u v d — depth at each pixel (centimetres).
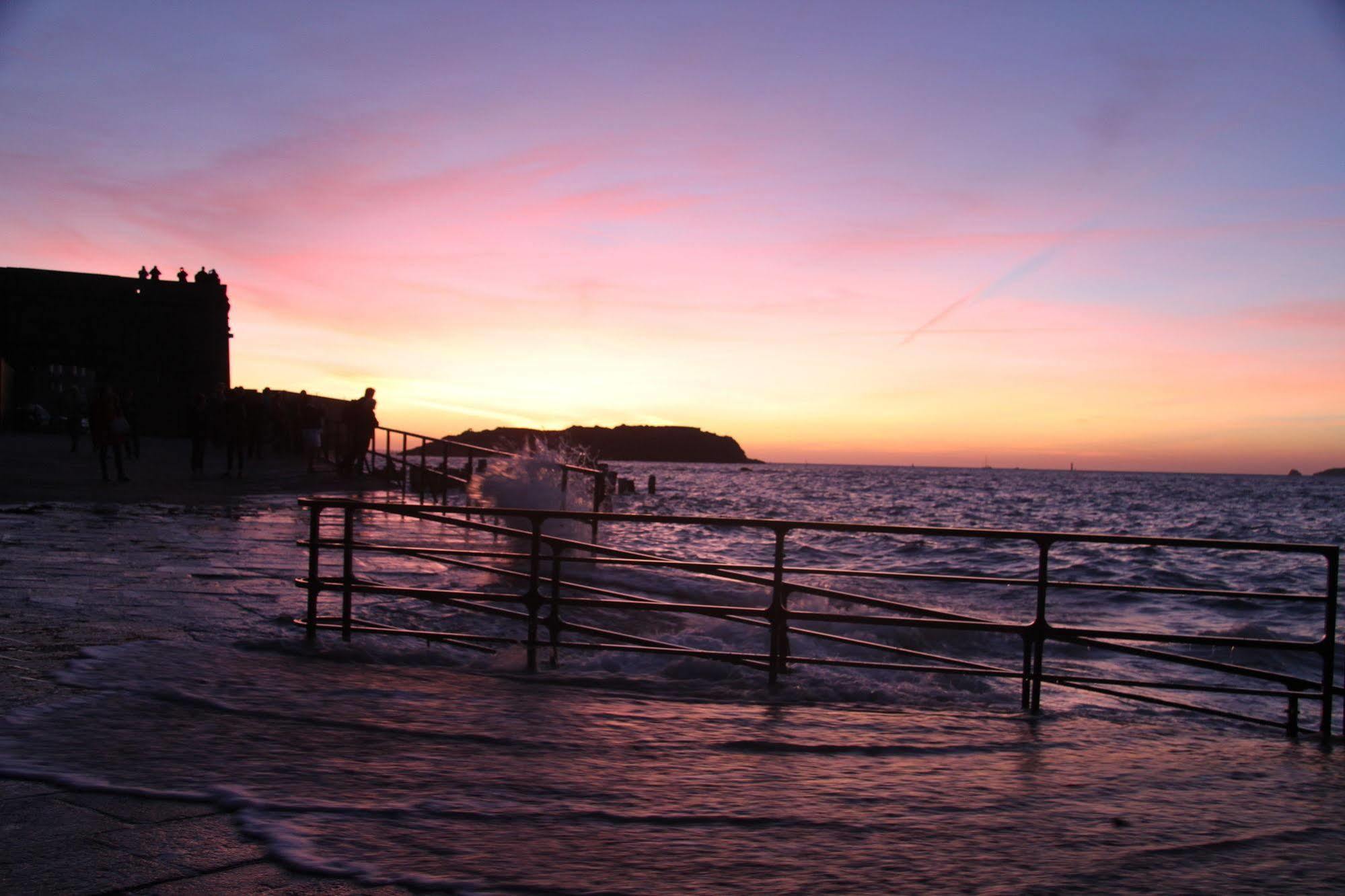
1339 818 415
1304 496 12175
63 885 304
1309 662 1285
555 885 320
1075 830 389
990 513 6438
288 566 1116
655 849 354
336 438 2991
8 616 741
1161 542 595
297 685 568
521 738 483
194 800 379
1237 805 430
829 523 627
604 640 809
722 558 2461
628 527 3341
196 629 723
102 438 2211
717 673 654
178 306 5584
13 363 5297
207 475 2658
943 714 577
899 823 390
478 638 677
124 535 1317
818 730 522
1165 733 568
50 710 491
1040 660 613
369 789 402
